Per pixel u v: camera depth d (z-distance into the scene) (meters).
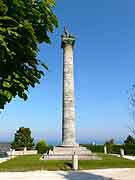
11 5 8.66
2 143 95.69
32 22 9.42
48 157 35.09
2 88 8.82
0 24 8.36
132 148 56.41
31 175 24.12
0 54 8.33
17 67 9.26
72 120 39.12
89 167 29.34
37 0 9.48
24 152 55.44
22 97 9.51
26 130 68.06
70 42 41.22
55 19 9.65
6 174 24.88
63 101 39.88
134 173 25.20
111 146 61.78
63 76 40.66
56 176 23.41
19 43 8.82
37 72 9.88
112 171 26.73
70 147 37.09
